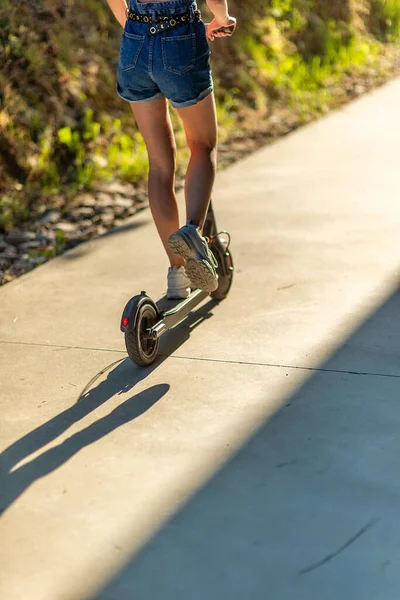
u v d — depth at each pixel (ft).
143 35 21.34
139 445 18.37
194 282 21.84
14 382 21.80
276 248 30.27
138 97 22.35
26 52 43.68
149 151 23.09
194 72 21.54
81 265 30.22
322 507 15.79
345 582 13.83
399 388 19.89
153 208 22.98
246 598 13.64
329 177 39.40
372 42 78.59
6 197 38.65
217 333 23.66
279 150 45.39
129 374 21.74
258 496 16.25
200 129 22.53
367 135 47.50
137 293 27.32
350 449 17.54
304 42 68.90
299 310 24.77
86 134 43.39
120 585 14.17
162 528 15.53
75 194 40.29
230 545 14.94
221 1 21.54
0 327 25.34
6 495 16.97
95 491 16.87
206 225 24.98
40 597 14.03
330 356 21.74
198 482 16.87
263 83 59.00
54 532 15.70
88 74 47.03
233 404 19.76
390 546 14.61
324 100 58.75
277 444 17.93
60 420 19.71
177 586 14.03
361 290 25.88
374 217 33.04
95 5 50.72
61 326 25.11
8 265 31.89
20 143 40.98
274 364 21.56
